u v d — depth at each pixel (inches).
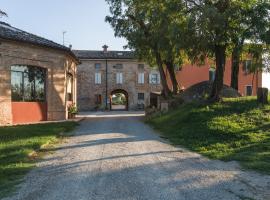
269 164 434.6
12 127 885.8
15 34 1067.3
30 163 465.4
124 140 657.0
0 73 1015.6
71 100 1418.6
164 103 1186.6
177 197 311.1
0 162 466.3
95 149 560.1
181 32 854.5
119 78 2539.4
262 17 850.8
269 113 781.3
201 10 832.3
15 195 324.8
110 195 318.0
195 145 587.2
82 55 2529.5
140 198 309.0
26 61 1091.9
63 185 354.0
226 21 831.7
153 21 1104.8
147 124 1014.4
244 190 331.6
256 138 613.0
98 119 1285.7
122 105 3341.5
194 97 1140.5
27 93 1112.8
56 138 699.4
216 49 927.0
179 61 1315.2
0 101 1016.9
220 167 428.8
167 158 486.6
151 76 2554.1
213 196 313.4
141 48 1339.8
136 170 412.8
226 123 724.0
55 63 1191.6
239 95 1157.7
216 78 938.7
